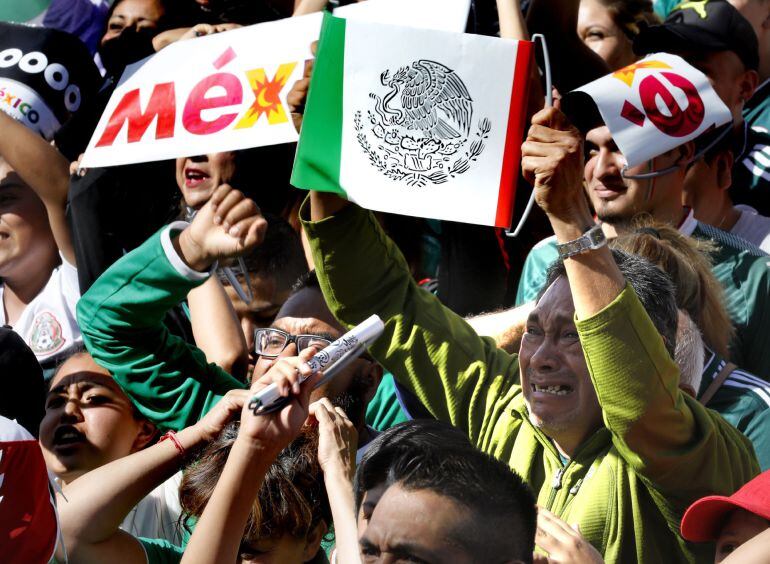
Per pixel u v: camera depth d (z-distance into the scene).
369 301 5.70
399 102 5.22
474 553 3.54
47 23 9.73
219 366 6.77
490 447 5.41
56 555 4.86
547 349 5.02
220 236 5.80
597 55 7.90
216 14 8.66
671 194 6.73
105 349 6.19
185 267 5.89
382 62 5.22
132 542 5.25
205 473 4.96
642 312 4.55
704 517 4.55
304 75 6.91
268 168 8.00
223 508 4.25
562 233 4.58
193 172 8.01
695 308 5.85
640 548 4.84
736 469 4.96
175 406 6.17
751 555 4.04
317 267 5.66
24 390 6.06
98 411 6.55
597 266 4.52
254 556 4.73
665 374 4.57
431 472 3.63
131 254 6.10
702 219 7.43
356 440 4.91
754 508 4.33
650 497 4.88
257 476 4.27
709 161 7.38
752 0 8.12
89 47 9.73
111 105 7.25
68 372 6.63
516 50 5.19
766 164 7.88
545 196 4.56
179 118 7.08
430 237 8.16
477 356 5.67
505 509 3.62
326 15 5.24
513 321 6.54
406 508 3.58
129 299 6.04
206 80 7.07
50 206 8.62
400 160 5.22
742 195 7.88
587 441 5.01
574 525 4.89
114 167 8.38
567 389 4.98
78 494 5.11
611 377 4.53
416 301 5.74
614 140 6.03
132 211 8.41
